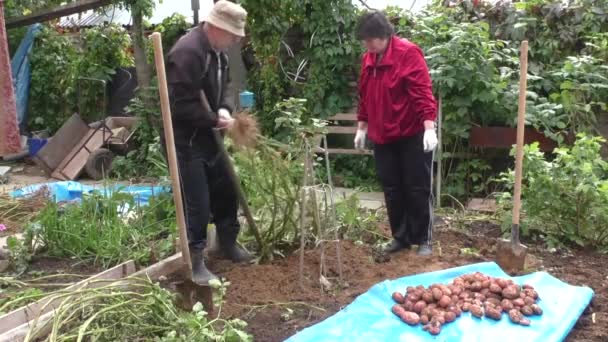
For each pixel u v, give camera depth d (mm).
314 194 4312
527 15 7492
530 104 6688
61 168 9031
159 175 6469
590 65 6844
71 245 4945
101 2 8562
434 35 7145
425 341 3357
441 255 4820
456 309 3578
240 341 3143
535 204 5195
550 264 4742
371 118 4707
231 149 5039
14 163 10070
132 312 3219
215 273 4461
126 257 4793
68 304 3104
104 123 9125
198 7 8867
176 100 3953
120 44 10406
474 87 6828
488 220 5973
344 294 4090
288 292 4109
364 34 4367
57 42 11203
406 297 3744
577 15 7297
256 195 4844
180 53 3912
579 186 4961
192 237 4176
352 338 3379
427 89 4414
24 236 5051
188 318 3154
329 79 8312
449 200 7125
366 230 5414
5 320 3350
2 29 3605
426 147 4398
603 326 3652
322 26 8180
